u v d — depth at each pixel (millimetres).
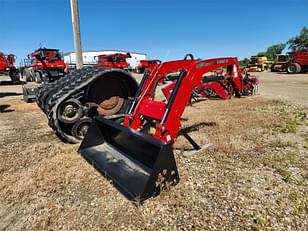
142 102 3623
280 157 3457
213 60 3750
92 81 4352
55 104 3914
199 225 2082
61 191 2627
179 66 3900
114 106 4887
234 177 2891
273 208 2285
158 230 2037
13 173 3016
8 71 18031
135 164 2963
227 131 4645
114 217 2197
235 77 5828
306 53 23609
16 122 5938
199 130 4758
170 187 2584
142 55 64125
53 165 3178
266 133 4594
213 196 2494
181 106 3268
